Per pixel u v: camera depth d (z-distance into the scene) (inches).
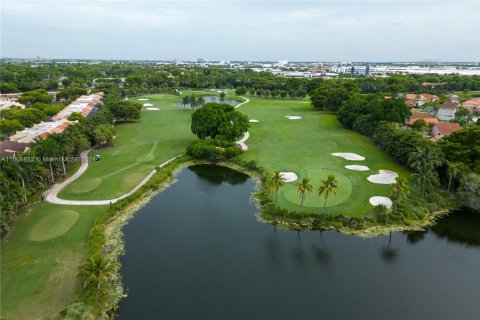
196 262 1621.6
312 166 2819.9
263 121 4628.4
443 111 5132.9
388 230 1914.4
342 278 1528.1
